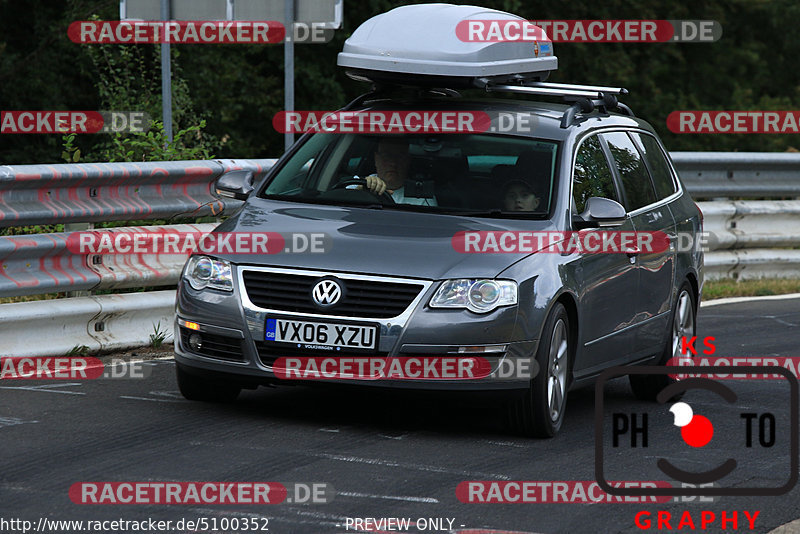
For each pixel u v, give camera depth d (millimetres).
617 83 101250
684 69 113938
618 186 28438
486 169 26391
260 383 23609
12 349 28359
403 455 22016
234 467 20594
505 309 23188
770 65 125625
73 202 30297
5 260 28625
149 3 47906
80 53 77562
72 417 23906
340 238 24031
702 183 50656
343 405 26203
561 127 27406
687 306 31594
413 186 26219
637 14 104625
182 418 24141
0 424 23172
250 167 34969
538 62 29828
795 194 53531
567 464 22172
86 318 30047
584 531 18062
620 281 27125
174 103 57688
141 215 31984
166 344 32031
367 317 23078
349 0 89562
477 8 29078
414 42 27688
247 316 23484
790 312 44156
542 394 23656
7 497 18406
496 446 23250
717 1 114375
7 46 80438
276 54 88500
